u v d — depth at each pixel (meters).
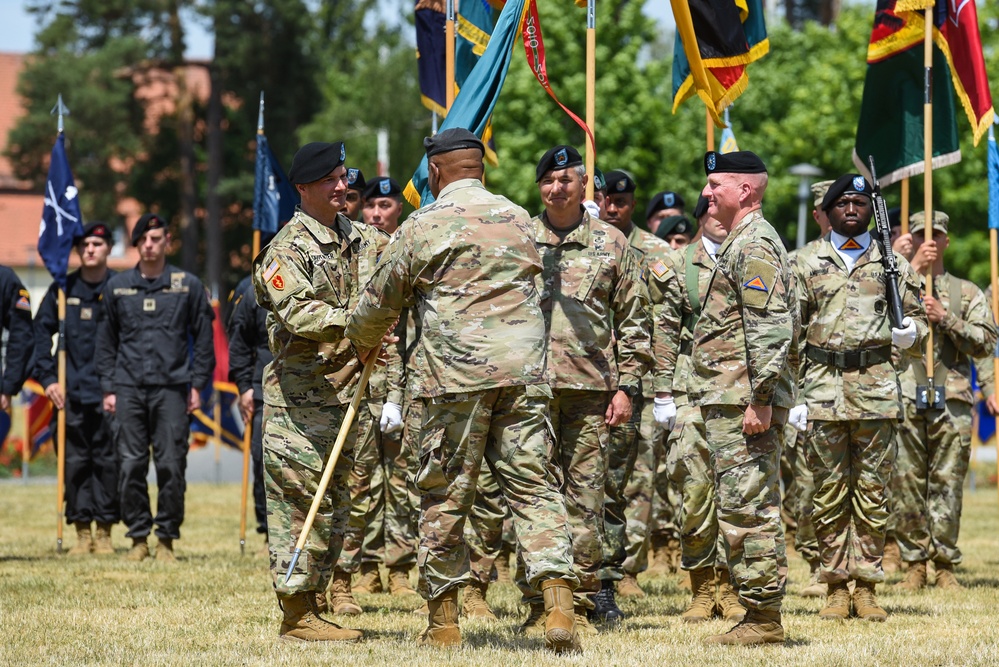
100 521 27.11
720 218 16.28
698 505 18.30
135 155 97.94
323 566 15.73
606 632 16.84
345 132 91.56
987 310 23.14
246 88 95.12
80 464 27.12
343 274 16.11
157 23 93.75
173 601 19.58
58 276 26.94
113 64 91.19
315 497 15.15
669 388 18.94
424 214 14.89
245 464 26.50
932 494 22.39
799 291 18.88
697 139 80.56
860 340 18.44
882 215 18.78
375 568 21.59
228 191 93.50
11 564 24.31
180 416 25.69
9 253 115.50
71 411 27.14
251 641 15.81
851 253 18.89
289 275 15.33
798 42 85.06
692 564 18.44
